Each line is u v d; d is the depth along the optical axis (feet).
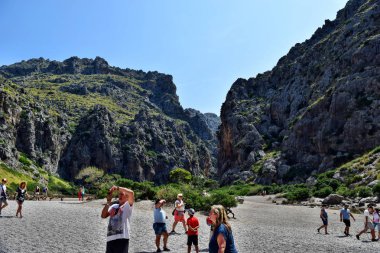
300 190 248.52
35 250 50.65
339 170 298.35
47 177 437.17
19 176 341.41
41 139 516.73
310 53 606.14
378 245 74.43
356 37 478.18
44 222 85.05
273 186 380.58
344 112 388.16
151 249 58.95
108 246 30.09
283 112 560.20
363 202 179.11
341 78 426.92
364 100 376.48
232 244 26.40
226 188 440.86
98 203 169.68
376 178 232.73
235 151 558.56
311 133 424.46
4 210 107.34
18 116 474.90
